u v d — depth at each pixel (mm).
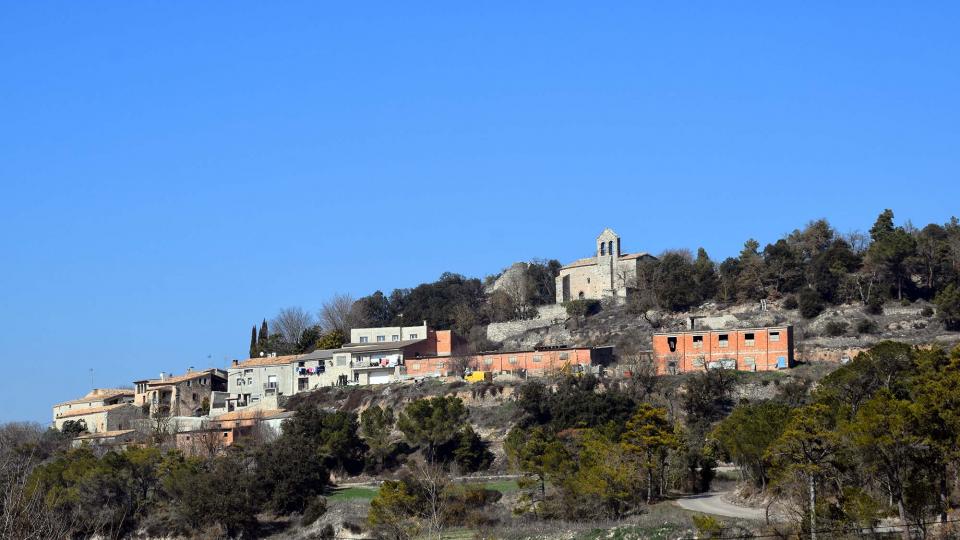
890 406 98125
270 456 153750
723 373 173125
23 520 69938
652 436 129875
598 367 191375
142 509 146750
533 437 150250
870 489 100062
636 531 108750
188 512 142875
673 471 133375
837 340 196250
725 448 130875
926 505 93500
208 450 174875
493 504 135875
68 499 138625
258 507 147000
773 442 109688
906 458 94875
